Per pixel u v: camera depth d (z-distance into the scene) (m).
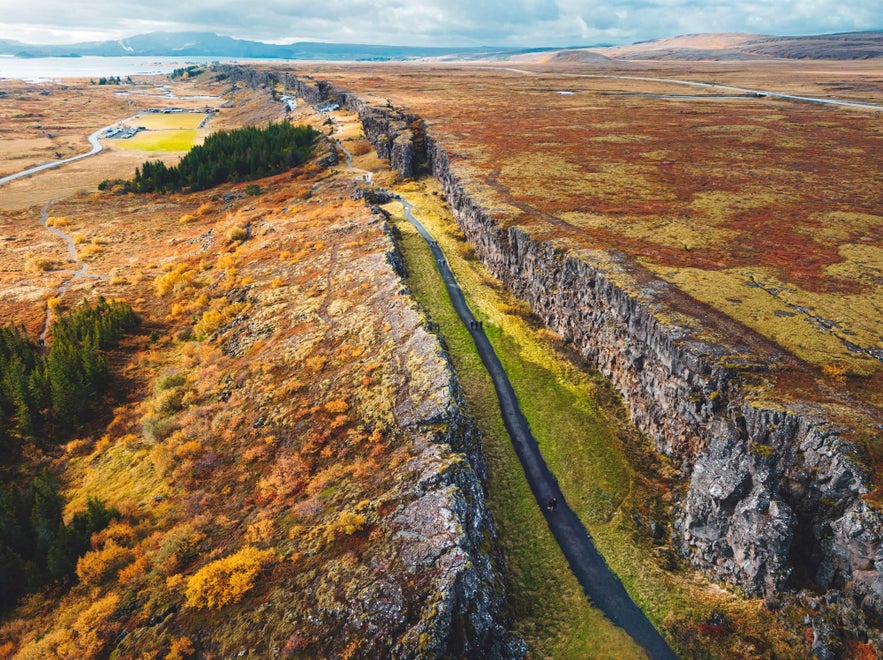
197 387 58.47
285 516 37.06
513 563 34.41
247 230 105.75
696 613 30.59
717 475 34.00
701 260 58.69
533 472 42.22
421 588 27.50
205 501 42.25
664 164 108.44
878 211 75.38
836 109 179.12
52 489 46.75
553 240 65.50
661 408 43.78
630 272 54.75
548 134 143.12
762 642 28.00
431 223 95.12
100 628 32.69
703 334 42.22
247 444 47.06
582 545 35.88
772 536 29.45
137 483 47.34
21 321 79.62
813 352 39.69
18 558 38.72
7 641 34.56
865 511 26.62
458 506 31.77
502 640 28.08
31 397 57.41
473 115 176.12
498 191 90.62
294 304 68.44
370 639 26.12
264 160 153.75
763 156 112.94
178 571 35.78
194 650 28.95
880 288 50.94
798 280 53.09
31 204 142.00
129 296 86.50
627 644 29.42
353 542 31.84
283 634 27.81
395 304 58.97
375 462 39.03
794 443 31.58
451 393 42.38
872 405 33.12
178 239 115.88
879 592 25.14
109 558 38.22
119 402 60.56
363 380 48.09
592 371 55.06
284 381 53.28
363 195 107.38
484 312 65.81
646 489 40.56
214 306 76.75
